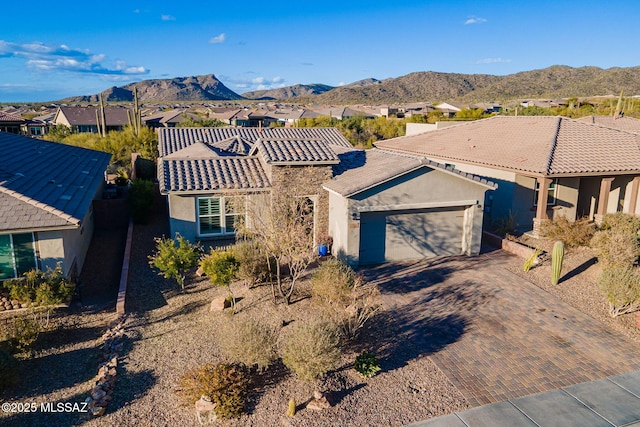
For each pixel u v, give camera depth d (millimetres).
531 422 9375
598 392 10391
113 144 39344
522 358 11750
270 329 11797
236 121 86375
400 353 11914
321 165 19703
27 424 9305
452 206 19297
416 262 18938
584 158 22109
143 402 9945
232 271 14812
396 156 20688
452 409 9766
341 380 10625
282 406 9727
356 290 13656
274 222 15125
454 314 14156
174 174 19531
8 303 14094
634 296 13305
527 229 22828
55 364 11477
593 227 21844
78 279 16422
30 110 132500
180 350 11961
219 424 9227
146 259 18969
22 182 16016
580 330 13180
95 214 23906
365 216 18250
